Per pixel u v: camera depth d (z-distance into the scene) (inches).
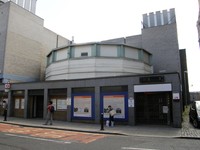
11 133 464.1
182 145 342.3
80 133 485.7
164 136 436.5
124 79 644.7
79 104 713.6
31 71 1170.0
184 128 553.3
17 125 637.3
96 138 411.8
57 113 764.0
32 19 1211.9
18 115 893.8
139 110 679.1
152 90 599.8
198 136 425.7
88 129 532.1
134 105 623.5
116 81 655.8
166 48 1192.2
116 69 826.8
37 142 357.1
